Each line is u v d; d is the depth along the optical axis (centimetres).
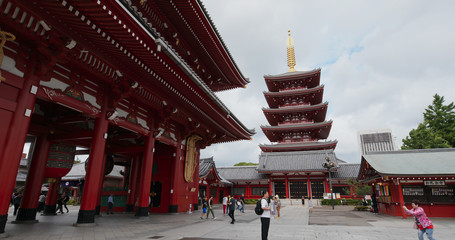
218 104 1777
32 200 1394
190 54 2316
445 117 5306
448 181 1916
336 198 4034
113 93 1361
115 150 1928
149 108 1739
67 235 984
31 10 826
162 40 1012
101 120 1316
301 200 4262
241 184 5050
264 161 4972
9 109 888
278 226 1472
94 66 1158
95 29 905
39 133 1504
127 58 1132
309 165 4597
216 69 2620
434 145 4756
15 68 923
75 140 1694
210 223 1572
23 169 3938
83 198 1220
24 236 927
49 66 995
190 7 1716
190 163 2334
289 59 6675
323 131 5684
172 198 2050
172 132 2077
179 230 1251
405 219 1853
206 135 2514
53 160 1544
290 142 5650
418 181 1977
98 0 736
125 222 1466
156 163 2266
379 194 2448
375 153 2355
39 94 1013
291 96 5919
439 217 1884
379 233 1221
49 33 917
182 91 1505
